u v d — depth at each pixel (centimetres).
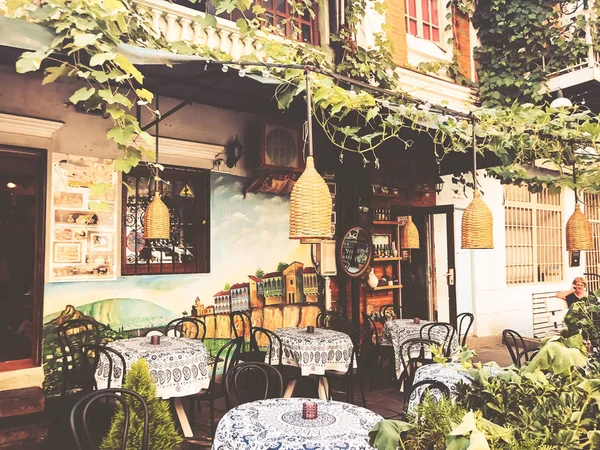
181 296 622
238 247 679
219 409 566
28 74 531
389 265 897
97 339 519
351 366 560
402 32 840
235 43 646
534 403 154
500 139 563
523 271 1077
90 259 560
